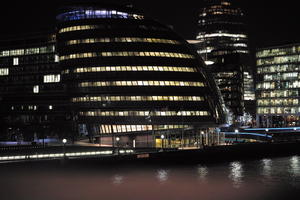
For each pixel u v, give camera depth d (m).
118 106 158.12
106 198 84.00
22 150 117.38
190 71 161.88
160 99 157.75
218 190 90.44
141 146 156.88
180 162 126.31
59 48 169.75
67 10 170.50
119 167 113.12
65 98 194.25
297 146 166.38
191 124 159.75
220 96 171.88
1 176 96.06
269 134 188.12
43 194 86.69
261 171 115.06
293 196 85.50
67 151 119.62
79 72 162.38
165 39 163.38
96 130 160.88
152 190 90.38
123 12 168.00
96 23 164.62
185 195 86.50
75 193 87.62
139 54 159.25
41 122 198.12
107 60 159.88
